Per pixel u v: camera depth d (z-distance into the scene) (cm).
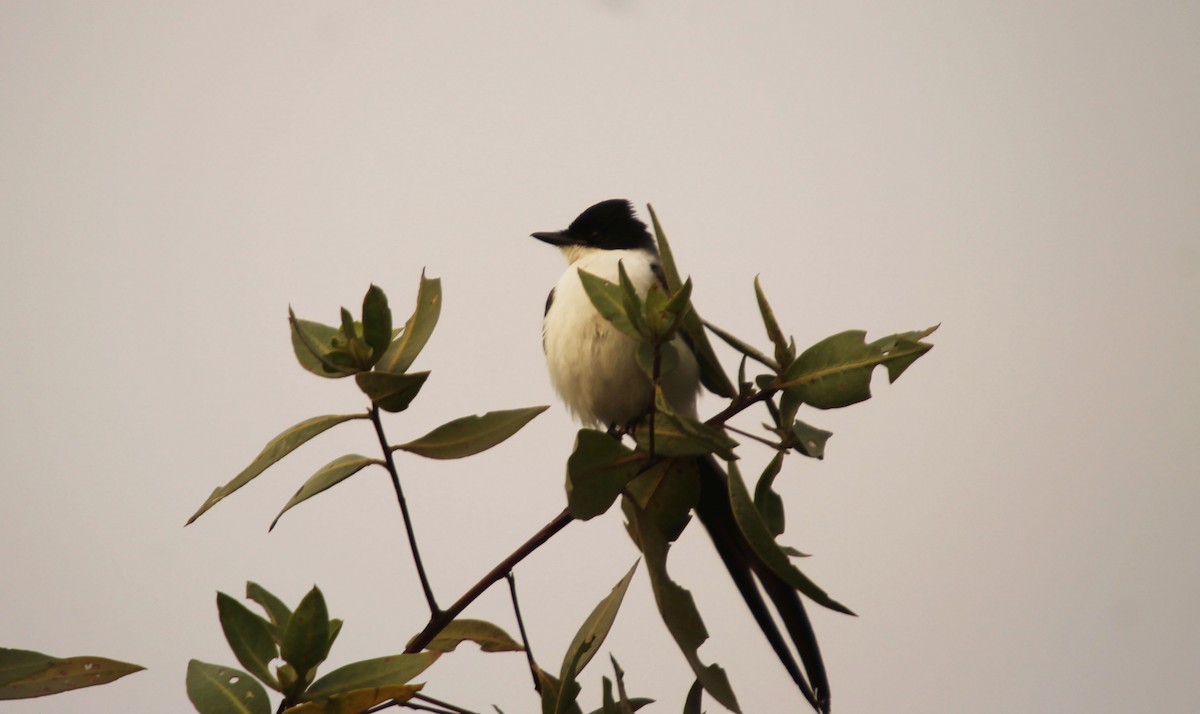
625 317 575
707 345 607
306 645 520
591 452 575
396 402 554
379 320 541
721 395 630
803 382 595
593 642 597
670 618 591
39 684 551
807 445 591
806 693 776
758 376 603
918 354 572
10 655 554
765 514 599
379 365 566
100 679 557
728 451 559
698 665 577
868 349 584
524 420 580
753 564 813
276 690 525
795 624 794
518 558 601
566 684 583
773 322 598
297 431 562
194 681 549
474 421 577
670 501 654
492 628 667
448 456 576
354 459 570
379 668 534
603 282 578
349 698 518
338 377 551
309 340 574
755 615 807
